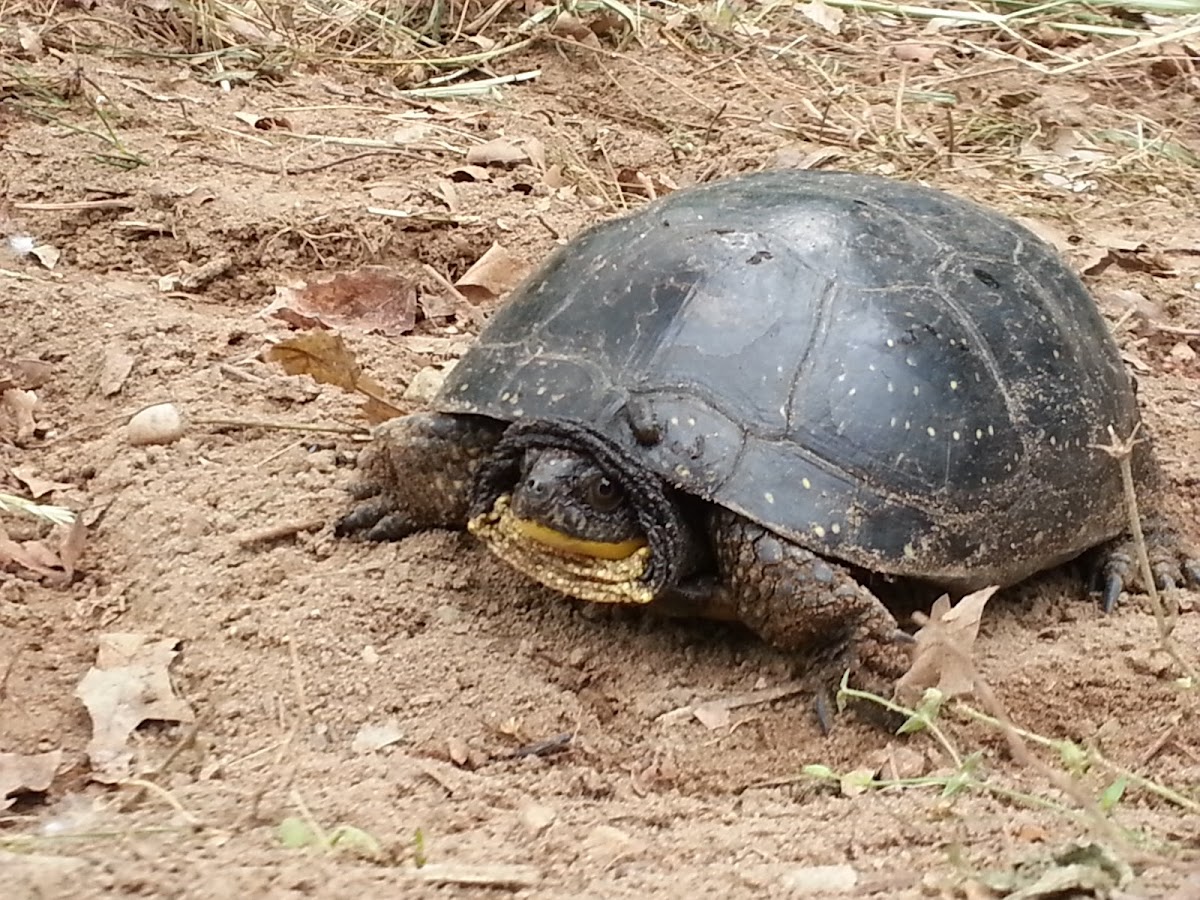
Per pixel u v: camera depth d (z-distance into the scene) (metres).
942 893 0.46
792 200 0.59
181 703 0.54
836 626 0.55
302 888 0.45
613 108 1.01
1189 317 0.81
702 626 0.58
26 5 0.97
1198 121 1.08
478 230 0.80
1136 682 0.56
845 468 0.54
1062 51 1.19
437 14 1.08
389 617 0.57
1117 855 0.46
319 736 0.53
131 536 0.60
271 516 0.61
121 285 0.74
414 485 0.59
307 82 0.97
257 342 0.70
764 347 0.55
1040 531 0.57
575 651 0.57
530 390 0.55
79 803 0.50
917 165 0.95
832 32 1.19
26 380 0.68
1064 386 0.58
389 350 0.71
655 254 0.57
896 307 0.56
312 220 0.79
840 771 0.54
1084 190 0.95
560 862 0.48
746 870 0.48
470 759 0.53
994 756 0.54
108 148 0.83
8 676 0.54
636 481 0.54
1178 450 0.70
